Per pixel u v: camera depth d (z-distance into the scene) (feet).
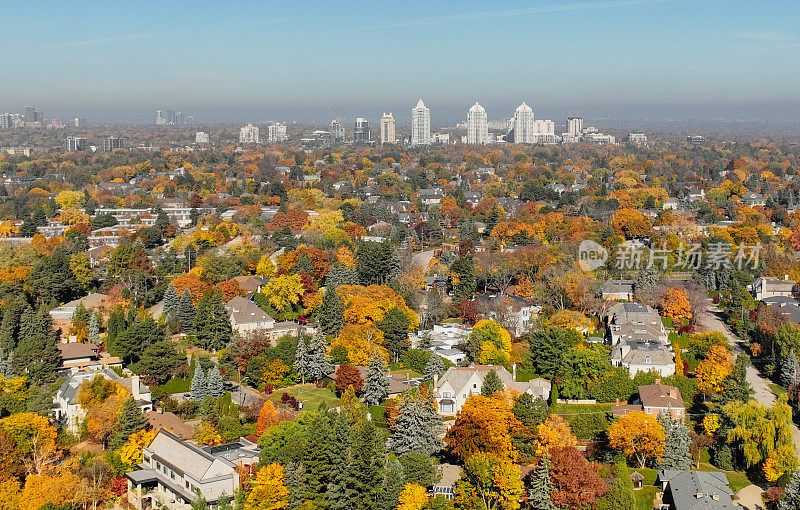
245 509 460.96
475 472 483.92
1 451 498.28
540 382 650.43
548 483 483.10
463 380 625.00
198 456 489.67
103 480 501.97
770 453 528.63
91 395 578.25
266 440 508.12
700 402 640.17
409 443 531.50
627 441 533.14
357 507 469.57
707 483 504.02
